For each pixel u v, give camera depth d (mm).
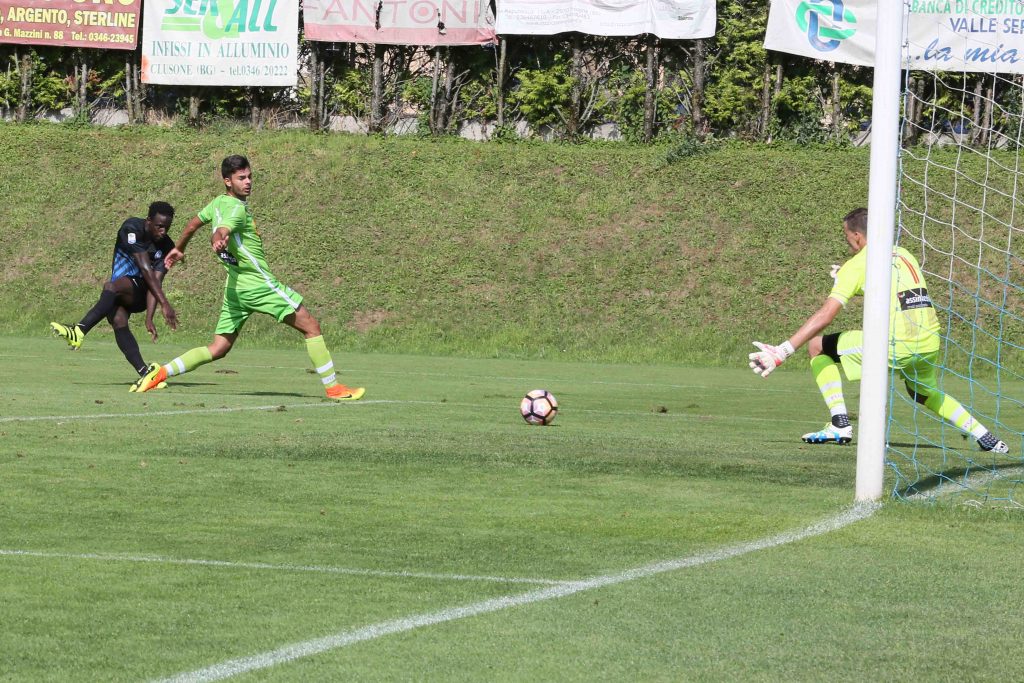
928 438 36344
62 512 19750
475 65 109500
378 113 110062
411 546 17516
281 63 108375
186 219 96250
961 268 83625
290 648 12250
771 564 16547
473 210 95625
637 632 13047
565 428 35344
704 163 99000
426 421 36125
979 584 15531
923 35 36656
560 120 108125
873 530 19109
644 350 79938
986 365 74000
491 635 12852
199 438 29969
